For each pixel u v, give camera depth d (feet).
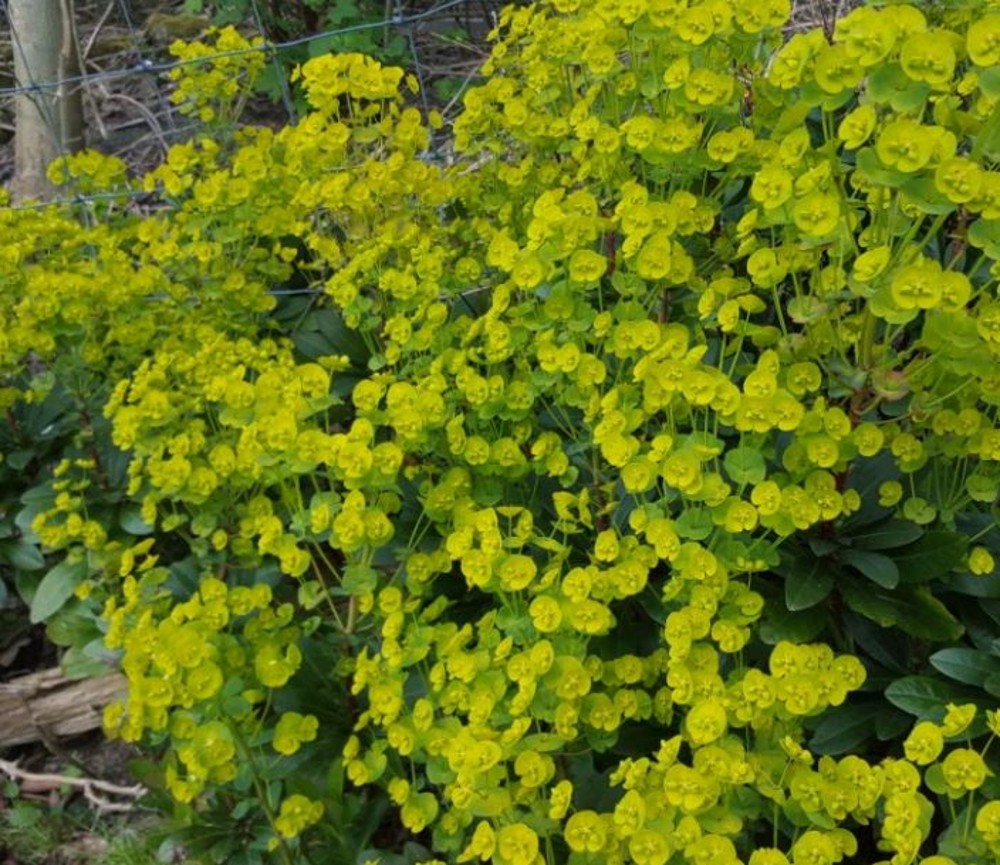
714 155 7.94
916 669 8.02
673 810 6.10
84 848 9.64
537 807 6.57
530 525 7.37
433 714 7.25
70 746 10.30
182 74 11.66
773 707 6.48
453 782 6.88
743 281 8.04
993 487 7.69
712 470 8.21
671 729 7.87
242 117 17.30
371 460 7.33
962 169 6.15
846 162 10.39
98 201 11.39
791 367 7.31
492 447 8.05
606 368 8.00
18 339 9.50
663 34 7.79
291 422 7.55
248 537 8.53
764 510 6.82
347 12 16.44
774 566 7.62
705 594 6.76
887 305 6.59
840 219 6.88
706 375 6.93
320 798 8.07
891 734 7.57
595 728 7.10
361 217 10.21
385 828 8.73
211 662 7.18
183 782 7.59
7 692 10.09
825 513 7.18
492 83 9.89
